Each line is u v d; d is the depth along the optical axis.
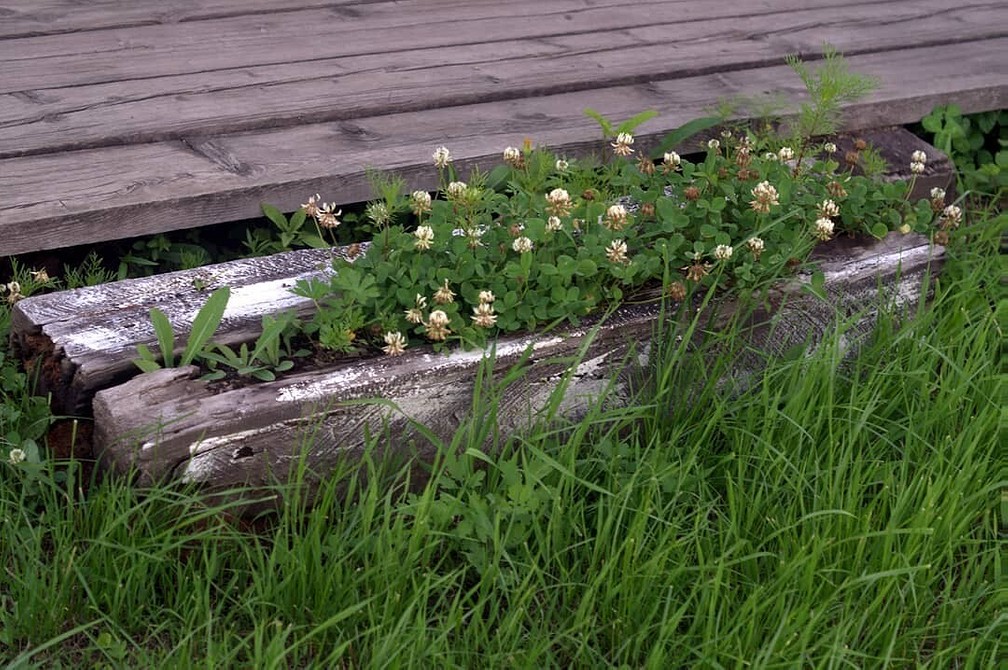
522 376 2.82
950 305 3.47
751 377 3.05
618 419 2.81
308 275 2.99
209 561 2.49
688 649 2.39
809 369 2.92
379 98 3.82
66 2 4.35
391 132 3.63
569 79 4.06
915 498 2.73
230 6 4.46
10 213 3.01
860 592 2.56
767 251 3.07
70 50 3.98
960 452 2.91
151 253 3.41
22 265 3.25
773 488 2.70
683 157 3.93
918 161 3.73
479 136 3.64
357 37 4.31
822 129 3.37
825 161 3.62
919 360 3.10
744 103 3.93
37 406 2.75
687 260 3.07
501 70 4.11
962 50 4.59
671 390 2.98
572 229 3.00
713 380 2.93
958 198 3.87
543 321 2.90
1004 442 3.00
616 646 2.46
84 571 2.43
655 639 2.47
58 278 3.34
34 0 4.34
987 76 4.32
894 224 3.37
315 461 2.66
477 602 2.56
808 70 4.29
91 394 2.62
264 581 2.45
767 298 3.08
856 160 3.45
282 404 2.57
